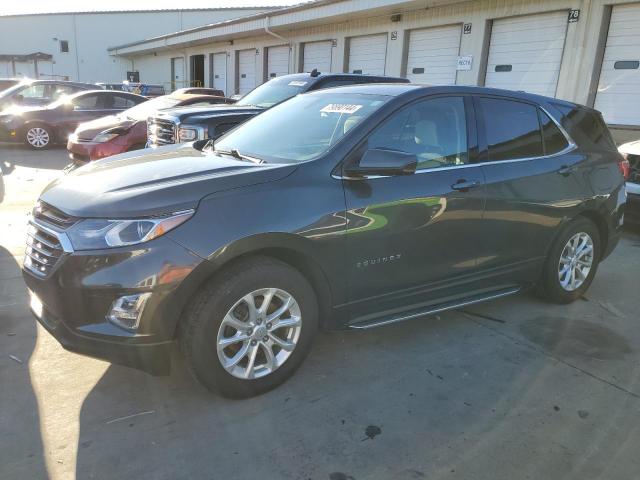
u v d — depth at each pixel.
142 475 2.45
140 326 2.66
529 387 3.29
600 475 2.54
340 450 2.66
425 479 2.48
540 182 4.15
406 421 2.91
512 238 4.05
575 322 4.29
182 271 2.67
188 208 2.74
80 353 2.74
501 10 12.86
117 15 45.53
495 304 4.62
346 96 3.92
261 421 2.87
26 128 13.42
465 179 3.70
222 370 2.90
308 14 17.92
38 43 47.09
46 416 2.84
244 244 2.81
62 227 2.77
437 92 3.74
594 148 4.70
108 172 3.23
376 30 16.66
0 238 5.86
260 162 3.35
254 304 2.96
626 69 10.90
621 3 10.73
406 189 3.40
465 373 3.44
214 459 2.57
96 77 46.97
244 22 21.86
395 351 3.70
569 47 11.62
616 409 3.09
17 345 3.55
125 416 2.87
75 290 2.65
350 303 3.33
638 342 3.97
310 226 3.01
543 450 2.71
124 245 2.63
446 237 3.64
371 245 3.28
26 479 2.39
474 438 2.79
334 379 3.31
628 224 7.22
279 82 9.01
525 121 4.22
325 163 3.18
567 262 4.57
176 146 4.14
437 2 14.01
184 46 30.81
